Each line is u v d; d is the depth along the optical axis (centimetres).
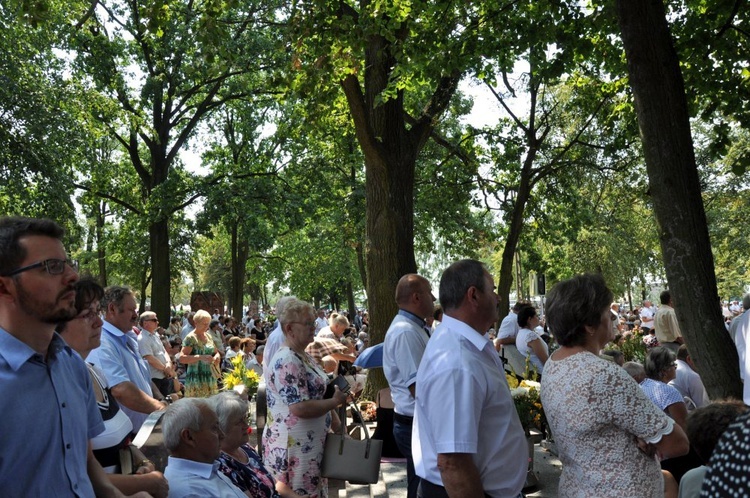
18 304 239
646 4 619
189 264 3844
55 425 243
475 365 314
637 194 2238
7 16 1811
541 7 1060
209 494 371
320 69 1001
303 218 2864
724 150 1050
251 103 2995
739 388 593
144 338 966
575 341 319
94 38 2508
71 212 2088
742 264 3244
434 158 2581
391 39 974
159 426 416
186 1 2462
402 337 487
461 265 334
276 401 526
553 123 2212
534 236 2477
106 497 288
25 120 1883
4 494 232
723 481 139
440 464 307
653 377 625
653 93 616
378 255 1077
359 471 520
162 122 2833
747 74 1059
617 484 294
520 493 330
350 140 2784
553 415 313
